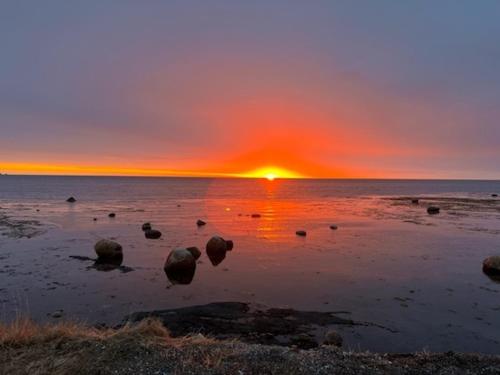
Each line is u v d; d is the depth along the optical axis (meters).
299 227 28.77
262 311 10.40
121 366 4.95
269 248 19.94
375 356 5.88
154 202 56.38
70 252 18.50
